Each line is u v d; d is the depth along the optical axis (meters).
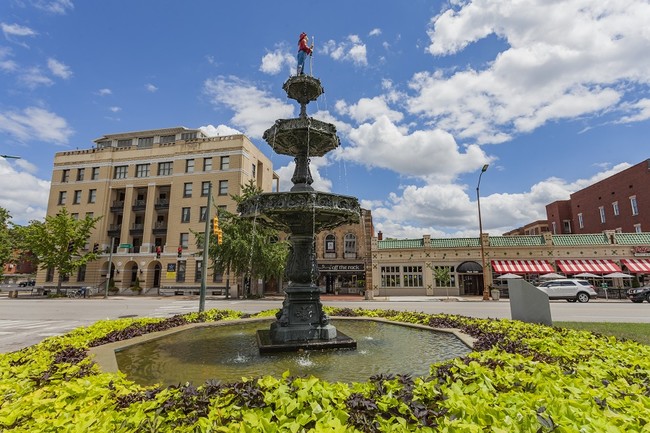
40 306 24.03
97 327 7.84
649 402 2.69
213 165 39.69
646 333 9.29
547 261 31.56
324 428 2.25
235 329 8.85
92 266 41.00
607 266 30.27
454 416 2.48
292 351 6.16
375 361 5.50
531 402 2.58
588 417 2.28
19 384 3.55
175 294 37.56
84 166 43.81
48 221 36.62
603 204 41.16
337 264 39.91
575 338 5.87
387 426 2.37
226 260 30.36
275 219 7.18
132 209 42.03
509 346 4.97
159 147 42.00
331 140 7.75
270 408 2.62
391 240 35.66
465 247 33.28
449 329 7.77
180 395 2.97
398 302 26.91
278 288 43.31
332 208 6.61
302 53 8.12
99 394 3.15
